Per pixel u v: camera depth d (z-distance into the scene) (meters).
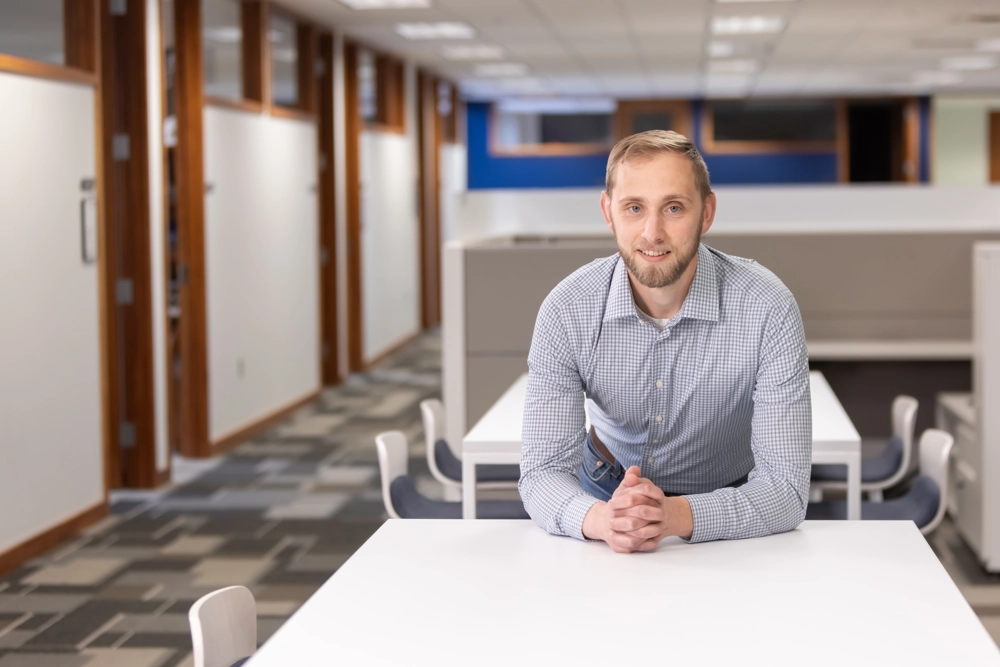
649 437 2.02
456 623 1.49
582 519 1.82
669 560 1.73
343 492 5.63
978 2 8.19
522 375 4.80
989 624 3.59
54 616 3.83
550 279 4.75
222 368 6.71
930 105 16.72
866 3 8.20
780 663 1.35
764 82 14.45
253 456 6.55
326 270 9.13
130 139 5.66
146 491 5.68
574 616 1.51
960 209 6.76
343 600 1.58
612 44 10.59
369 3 8.01
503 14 8.61
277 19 8.23
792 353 1.84
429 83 13.00
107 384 5.21
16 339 4.41
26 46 4.59
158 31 5.81
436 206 13.30
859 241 5.48
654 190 1.69
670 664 1.35
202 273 6.39
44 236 4.62
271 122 7.62
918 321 5.50
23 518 4.46
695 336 1.88
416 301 12.34
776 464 1.86
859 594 1.58
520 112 17.14
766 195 6.88
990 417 4.06
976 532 4.23
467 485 2.89
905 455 3.46
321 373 8.86
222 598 1.66
